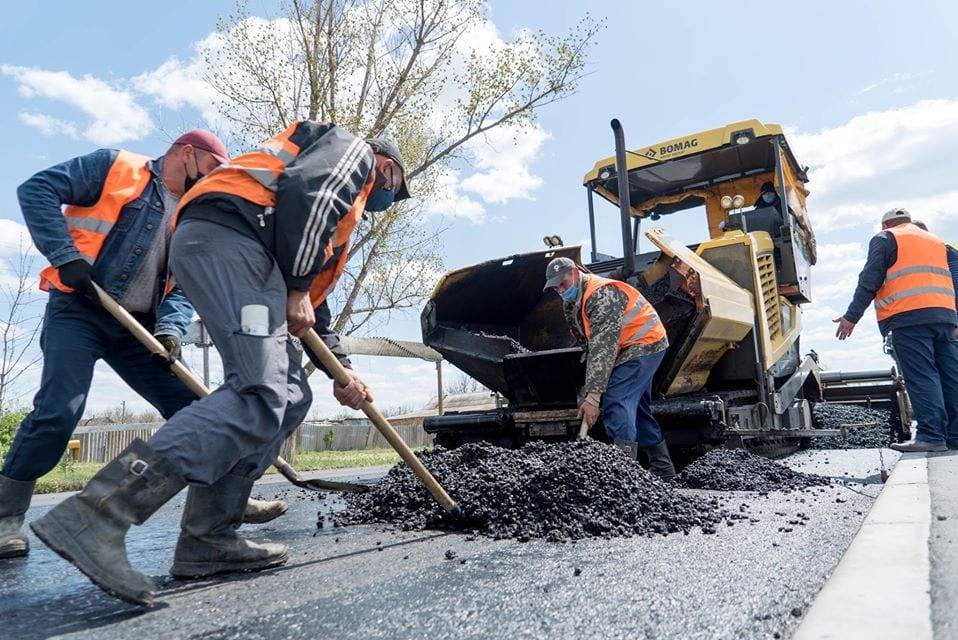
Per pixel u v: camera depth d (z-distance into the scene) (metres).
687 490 3.92
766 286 6.22
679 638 1.44
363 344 9.02
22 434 2.71
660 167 7.10
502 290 5.88
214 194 2.10
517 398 5.44
